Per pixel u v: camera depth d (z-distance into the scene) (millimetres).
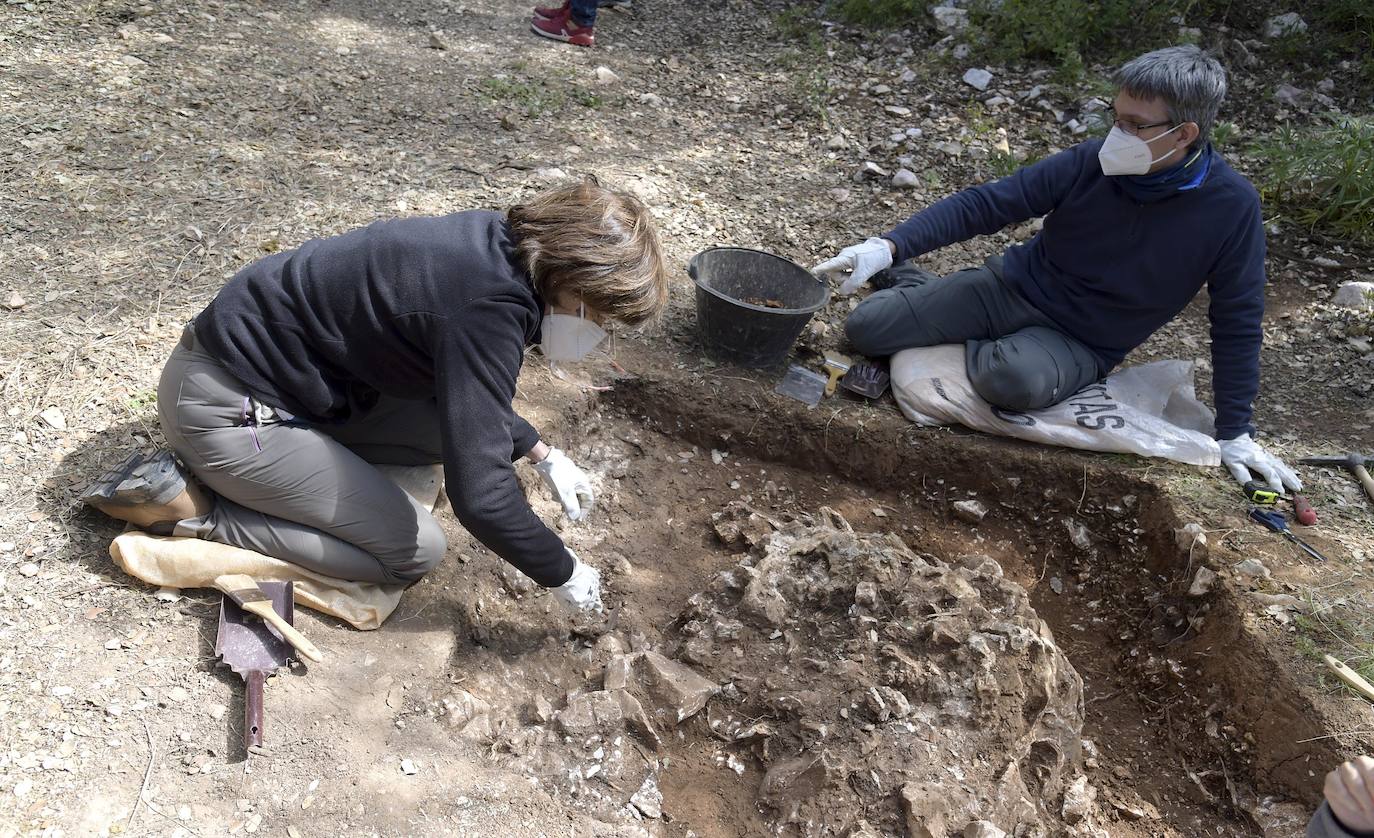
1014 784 2408
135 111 4270
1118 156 2957
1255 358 3244
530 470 3250
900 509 3561
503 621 2779
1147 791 2746
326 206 3906
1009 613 2754
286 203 3885
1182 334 4172
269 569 2439
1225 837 2613
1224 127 5137
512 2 6379
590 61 5754
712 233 4332
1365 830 1468
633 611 2934
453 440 2070
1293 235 4707
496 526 2137
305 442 2357
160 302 3283
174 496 2355
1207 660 2891
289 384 2254
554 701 2621
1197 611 2994
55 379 2920
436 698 2430
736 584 2859
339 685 2377
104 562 2477
